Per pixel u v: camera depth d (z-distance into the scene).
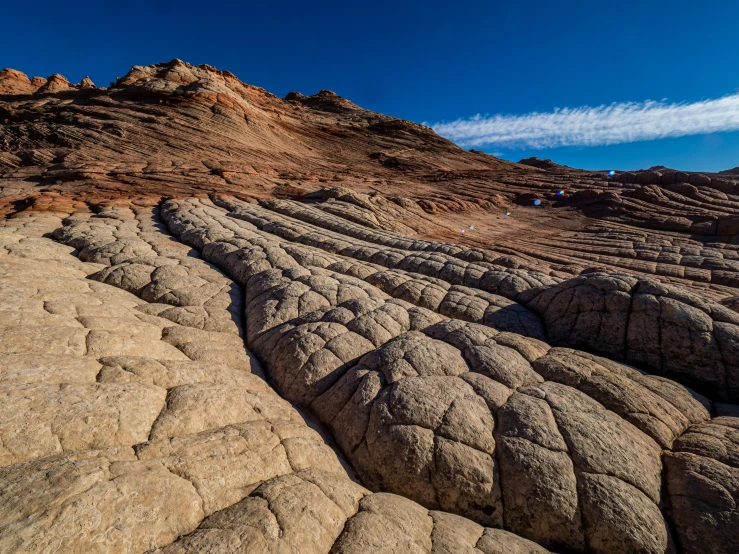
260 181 35.34
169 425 5.39
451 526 4.98
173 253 14.92
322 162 52.66
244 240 15.94
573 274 17.38
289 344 8.68
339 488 5.21
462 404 6.57
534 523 5.28
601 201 33.41
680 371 8.34
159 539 3.80
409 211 30.11
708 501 5.09
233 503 4.54
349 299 10.80
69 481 3.92
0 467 4.06
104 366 6.17
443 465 5.78
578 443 5.86
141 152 40.47
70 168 32.12
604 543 4.99
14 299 7.72
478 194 39.16
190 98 52.22
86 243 14.71
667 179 35.38
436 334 9.08
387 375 7.35
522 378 7.45
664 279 16.67
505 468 5.70
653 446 6.07
